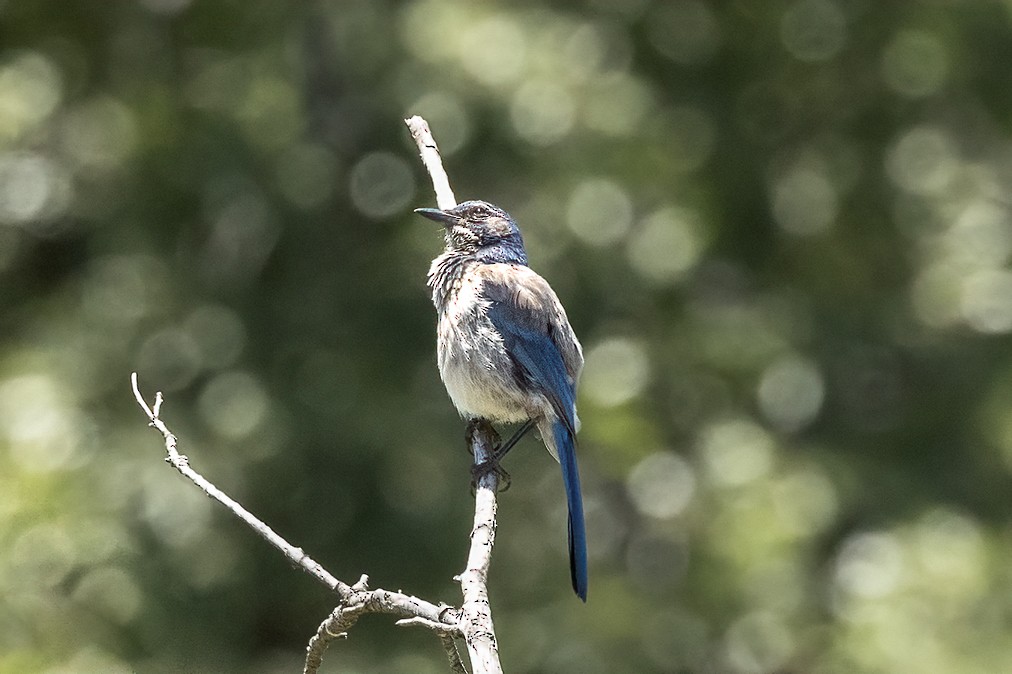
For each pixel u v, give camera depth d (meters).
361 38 17.08
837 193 18.56
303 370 16.67
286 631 15.99
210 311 16.88
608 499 17.88
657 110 17.84
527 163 16.92
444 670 15.48
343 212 17.44
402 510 16.20
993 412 17.50
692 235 17.44
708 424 17.19
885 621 15.11
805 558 16.33
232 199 16.91
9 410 14.76
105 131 17.77
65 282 17.81
